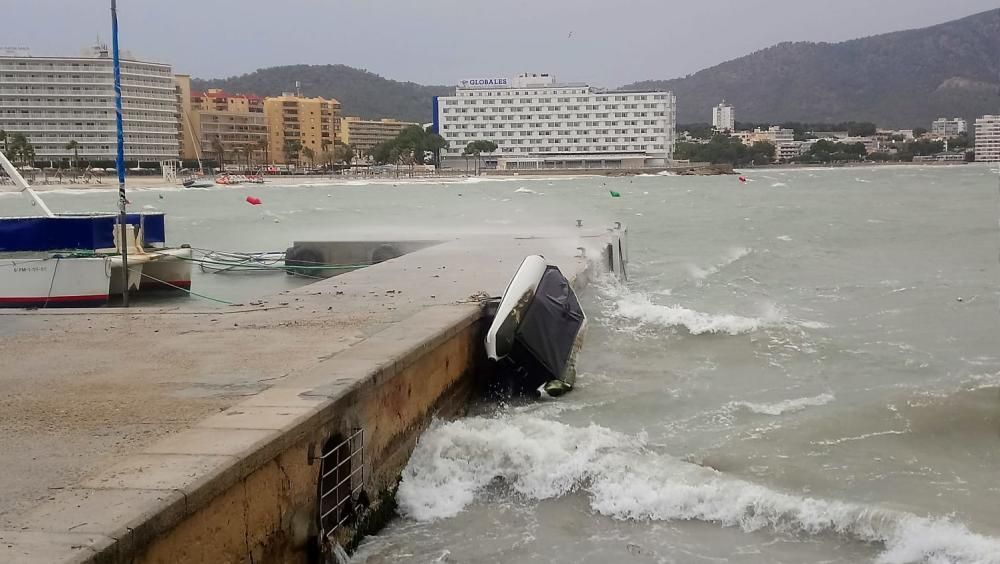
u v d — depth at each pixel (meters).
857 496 9.30
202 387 9.21
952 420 11.78
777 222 57.12
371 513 8.98
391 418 9.84
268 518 7.04
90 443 7.25
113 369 10.21
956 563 7.79
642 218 61.59
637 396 13.17
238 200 102.25
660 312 18.47
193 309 14.77
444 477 10.08
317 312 14.26
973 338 17.69
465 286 17.28
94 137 175.75
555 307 13.80
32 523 5.42
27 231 23.45
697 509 8.95
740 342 16.61
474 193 120.19
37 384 9.49
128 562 5.30
